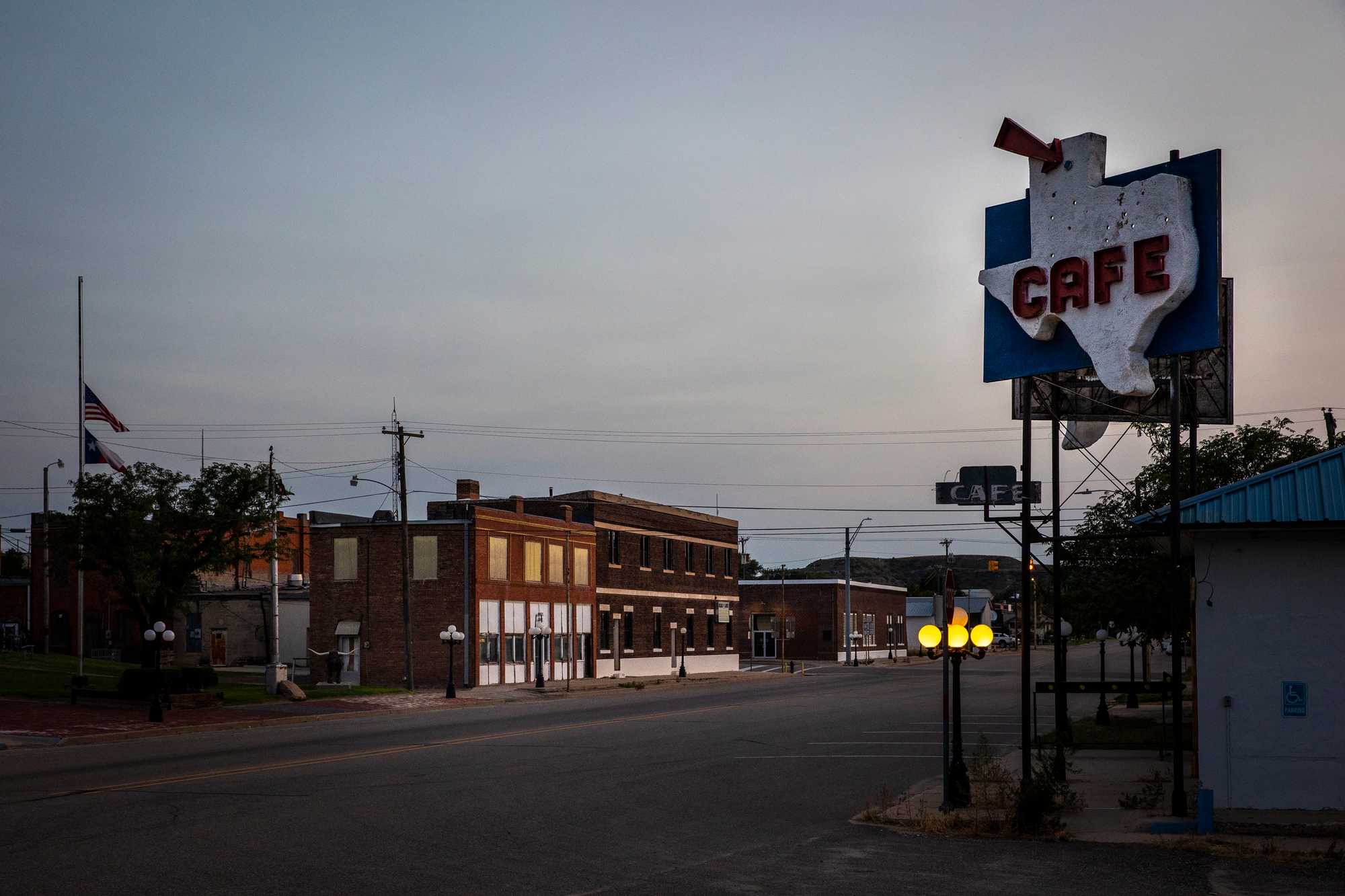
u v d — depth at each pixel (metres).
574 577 60.16
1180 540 16.58
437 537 52.41
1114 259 15.65
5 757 23.52
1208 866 12.48
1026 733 16.12
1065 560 33.22
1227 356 20.75
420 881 11.52
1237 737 15.59
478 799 17.41
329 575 53.78
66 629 67.06
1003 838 14.30
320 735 29.06
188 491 38.62
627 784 19.36
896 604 114.25
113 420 38.78
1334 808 15.25
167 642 34.25
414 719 34.88
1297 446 32.28
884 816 15.90
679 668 70.19
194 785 18.75
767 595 98.81
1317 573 15.52
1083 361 16.19
